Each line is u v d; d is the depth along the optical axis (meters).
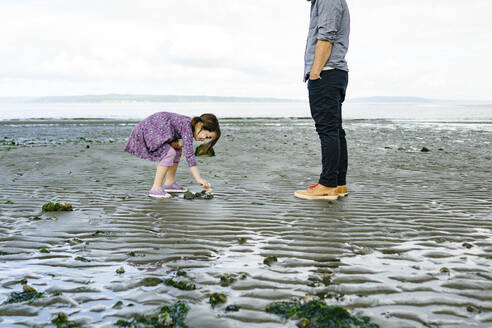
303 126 18.08
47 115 29.75
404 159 7.32
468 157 7.59
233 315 1.73
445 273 2.19
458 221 3.31
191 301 1.86
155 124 4.41
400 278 2.12
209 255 2.50
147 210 3.67
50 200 4.04
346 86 4.23
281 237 2.89
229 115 34.22
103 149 8.50
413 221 3.32
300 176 5.61
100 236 2.88
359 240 2.81
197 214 3.54
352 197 4.28
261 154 7.96
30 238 2.80
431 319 1.69
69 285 2.02
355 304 1.83
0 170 5.83
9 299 1.85
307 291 1.97
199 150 7.77
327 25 3.97
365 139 11.59
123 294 1.93
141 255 2.49
